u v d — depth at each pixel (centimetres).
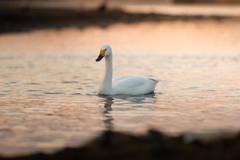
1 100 1223
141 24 5172
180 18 6206
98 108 1124
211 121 984
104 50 1308
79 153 696
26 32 3756
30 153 744
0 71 1808
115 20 5378
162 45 3139
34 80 1591
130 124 952
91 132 887
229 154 656
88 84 1522
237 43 3303
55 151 745
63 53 2541
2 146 790
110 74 1325
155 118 1012
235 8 10944
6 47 2775
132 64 2103
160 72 1842
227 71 1870
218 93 1354
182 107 1143
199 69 1933
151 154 662
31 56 2361
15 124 954
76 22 4819
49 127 928
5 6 6450
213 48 2933
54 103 1187
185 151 668
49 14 5138
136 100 1239
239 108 1130
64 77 1677
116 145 706
